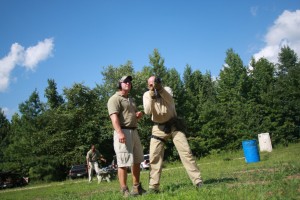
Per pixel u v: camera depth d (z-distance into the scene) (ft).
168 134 19.60
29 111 207.72
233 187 16.96
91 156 57.41
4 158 144.36
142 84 157.58
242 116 153.89
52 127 144.87
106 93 164.86
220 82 188.03
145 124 148.97
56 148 139.03
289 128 149.79
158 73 166.30
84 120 148.97
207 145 152.25
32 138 140.05
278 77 169.07
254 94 165.07
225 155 120.88
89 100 155.84
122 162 18.56
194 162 19.33
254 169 31.89
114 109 18.63
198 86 232.73
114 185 40.65
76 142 144.66
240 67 183.52
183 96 166.50
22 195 47.16
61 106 156.15
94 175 107.86
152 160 19.61
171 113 19.66
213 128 152.66
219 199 13.73
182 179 28.60
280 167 27.71
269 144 97.45
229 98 175.01
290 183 16.08
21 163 131.23
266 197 13.66
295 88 151.94
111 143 156.66
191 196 14.76
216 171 36.73
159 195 16.25
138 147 19.43
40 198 38.37
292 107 151.74
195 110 162.81
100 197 20.29
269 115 152.35
